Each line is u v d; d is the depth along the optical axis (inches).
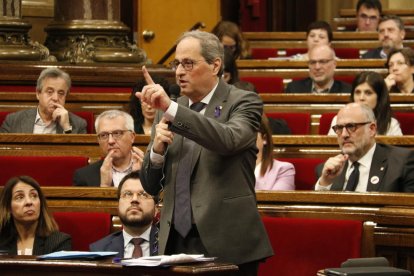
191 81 371.2
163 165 374.6
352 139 525.3
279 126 693.9
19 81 812.0
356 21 1219.2
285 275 443.5
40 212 480.1
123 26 861.8
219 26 961.5
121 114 558.3
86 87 823.1
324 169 511.5
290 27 1328.7
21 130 673.6
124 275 334.6
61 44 858.1
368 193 448.1
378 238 437.7
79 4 855.7
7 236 480.7
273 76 912.9
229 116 371.2
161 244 372.2
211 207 363.9
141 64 840.9
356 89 663.1
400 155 524.4
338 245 438.0
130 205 455.8
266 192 460.4
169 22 1161.4
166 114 349.7
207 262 333.4
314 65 821.9
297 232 444.1
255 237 367.2
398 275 338.0
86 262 340.8
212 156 367.2
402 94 741.3
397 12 1237.1
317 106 748.0
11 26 829.2
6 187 480.7
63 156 587.5
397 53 794.2
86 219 486.3
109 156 551.2
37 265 345.7
